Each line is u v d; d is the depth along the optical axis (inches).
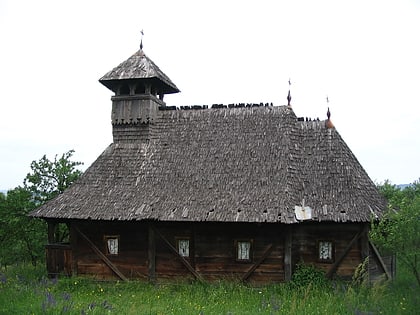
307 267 647.8
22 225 925.8
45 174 951.0
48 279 705.6
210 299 574.9
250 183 675.4
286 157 698.2
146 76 779.4
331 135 730.2
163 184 711.1
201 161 727.7
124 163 760.3
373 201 665.0
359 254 652.1
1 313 472.1
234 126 759.7
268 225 655.8
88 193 724.7
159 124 797.2
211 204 659.4
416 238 524.4
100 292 639.8
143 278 704.4
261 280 663.1
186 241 699.4
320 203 657.0
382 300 520.7
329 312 484.7
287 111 755.4
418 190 804.6
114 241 722.8
